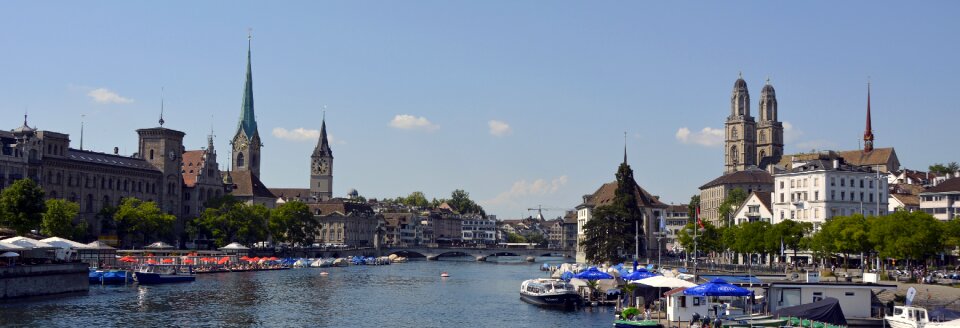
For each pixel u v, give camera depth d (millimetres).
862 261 159500
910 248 144000
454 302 146625
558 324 114875
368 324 117375
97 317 115625
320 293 162750
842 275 152750
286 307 136250
